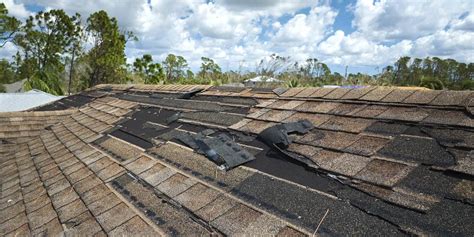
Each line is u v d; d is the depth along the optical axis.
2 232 3.43
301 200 2.43
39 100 19.98
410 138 2.79
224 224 2.35
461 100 3.02
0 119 7.41
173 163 3.64
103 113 7.46
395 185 2.28
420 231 1.83
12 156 6.43
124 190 3.38
